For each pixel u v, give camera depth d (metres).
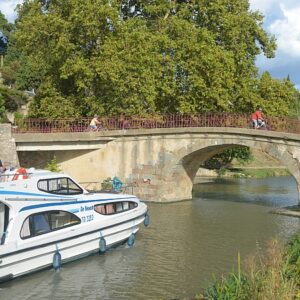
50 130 32.25
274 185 45.72
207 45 35.00
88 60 32.53
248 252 18.78
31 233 16.02
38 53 34.72
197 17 38.50
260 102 38.75
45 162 32.69
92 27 32.09
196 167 33.84
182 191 33.25
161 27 36.47
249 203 32.22
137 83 32.53
